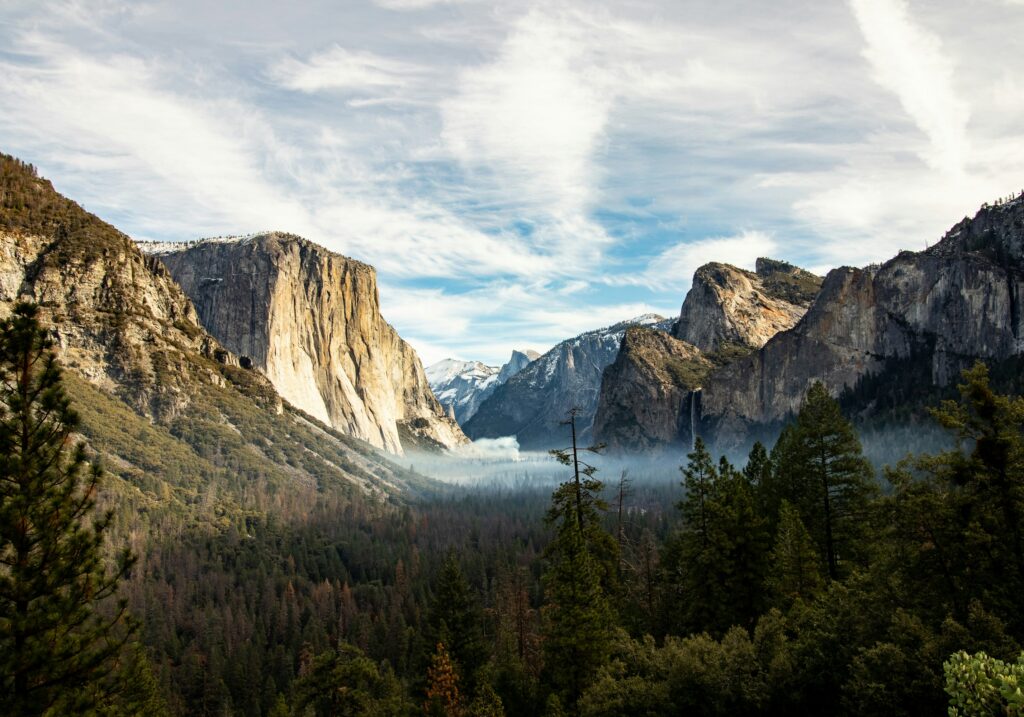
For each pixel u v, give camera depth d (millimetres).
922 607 30281
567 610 43281
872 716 26578
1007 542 29156
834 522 52344
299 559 159875
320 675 51406
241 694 99125
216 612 117500
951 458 30953
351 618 123562
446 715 55719
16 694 20734
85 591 22172
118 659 22672
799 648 32500
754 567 48156
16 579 20938
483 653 70688
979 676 17141
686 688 33531
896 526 32125
